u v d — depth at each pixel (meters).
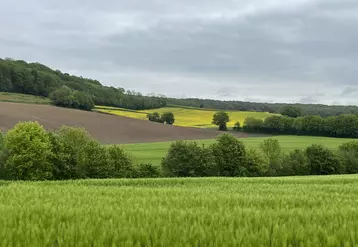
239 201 10.59
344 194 14.80
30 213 7.30
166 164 60.81
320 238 5.44
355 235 5.41
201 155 61.47
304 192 15.11
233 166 64.44
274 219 6.91
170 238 5.09
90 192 13.36
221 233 5.33
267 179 30.03
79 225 5.86
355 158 70.69
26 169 48.97
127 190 14.41
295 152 69.38
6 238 5.05
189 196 11.48
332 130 109.56
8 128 73.44
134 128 93.69
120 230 5.46
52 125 80.88
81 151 53.03
